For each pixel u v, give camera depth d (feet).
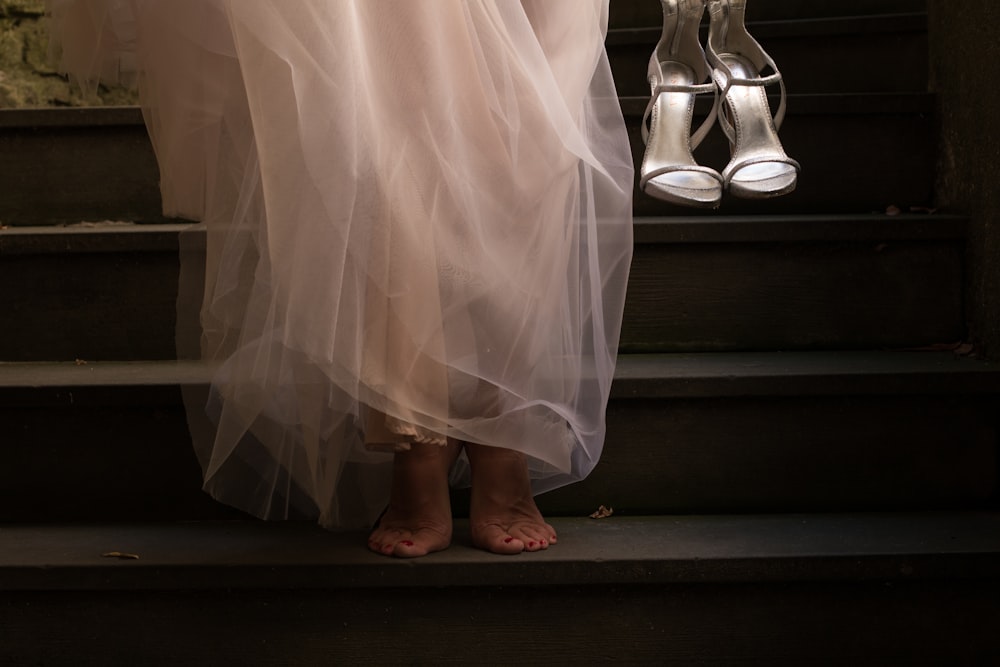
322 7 4.60
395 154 4.78
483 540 5.18
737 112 5.67
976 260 6.55
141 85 5.46
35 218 7.55
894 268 6.72
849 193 7.54
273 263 4.81
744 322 6.76
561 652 5.08
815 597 5.10
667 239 6.67
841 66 8.57
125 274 6.64
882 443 5.85
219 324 5.40
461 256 4.95
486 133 4.98
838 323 6.75
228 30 5.13
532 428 5.24
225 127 5.29
